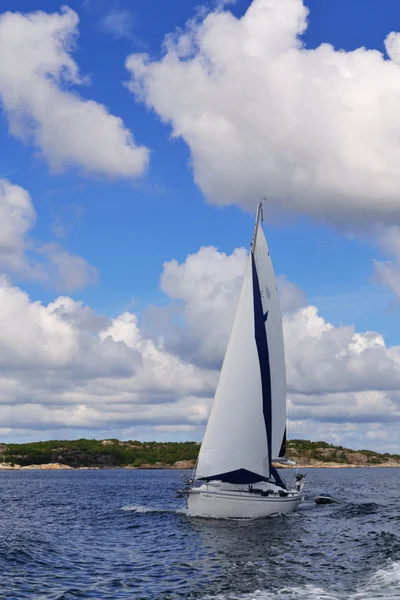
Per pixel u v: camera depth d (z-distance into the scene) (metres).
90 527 41.22
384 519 44.50
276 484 42.53
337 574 24.20
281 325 45.25
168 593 21.45
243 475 38.44
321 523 40.53
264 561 27.02
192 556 28.34
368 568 25.28
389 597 20.36
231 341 40.12
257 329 40.59
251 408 39.09
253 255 41.94
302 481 47.84
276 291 45.19
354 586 22.09
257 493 40.09
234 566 26.00
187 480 39.94
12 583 23.11
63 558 28.38
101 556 28.92
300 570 25.06
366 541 32.34
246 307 40.53
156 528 38.41
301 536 34.00
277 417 44.22
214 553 28.95
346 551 29.38
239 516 39.66
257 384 39.47
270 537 33.56
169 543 32.03
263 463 39.28
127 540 34.03
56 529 40.34
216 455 38.56
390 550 29.28
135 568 25.94
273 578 23.61
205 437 39.19
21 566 26.34
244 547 30.48
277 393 44.34
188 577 23.97
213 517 39.59
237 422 38.78
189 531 35.56
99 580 23.64
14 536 36.41
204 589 21.95
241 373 39.38
